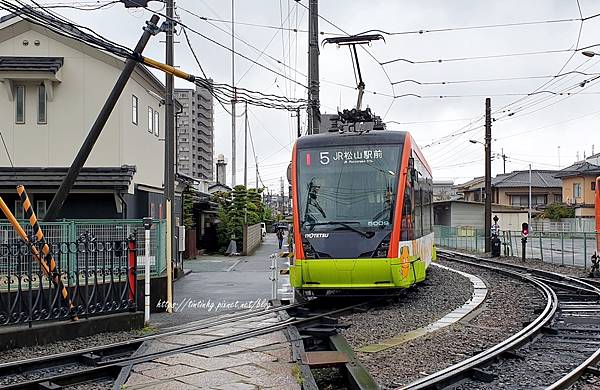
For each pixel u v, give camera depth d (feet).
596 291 53.47
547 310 41.32
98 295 35.99
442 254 118.11
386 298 49.21
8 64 70.54
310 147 46.11
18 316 31.40
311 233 44.16
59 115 73.56
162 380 23.68
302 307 44.27
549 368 27.20
